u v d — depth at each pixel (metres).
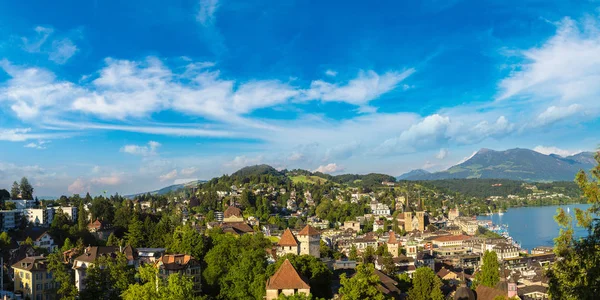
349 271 192.50
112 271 132.00
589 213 50.16
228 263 167.12
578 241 50.94
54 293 153.75
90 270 128.38
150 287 111.12
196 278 171.50
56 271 150.50
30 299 155.75
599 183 49.50
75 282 160.62
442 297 147.50
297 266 137.25
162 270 165.25
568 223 52.22
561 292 50.78
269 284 119.19
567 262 50.53
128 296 110.44
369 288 102.00
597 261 46.69
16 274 163.88
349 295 100.75
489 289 140.38
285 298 104.00
